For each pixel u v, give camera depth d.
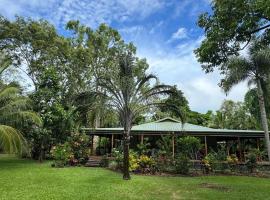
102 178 15.49
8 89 19.36
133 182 14.24
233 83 20.45
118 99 15.52
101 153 29.62
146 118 39.09
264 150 26.31
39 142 25.75
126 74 15.31
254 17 8.97
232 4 9.15
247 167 19.95
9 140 17.20
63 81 32.62
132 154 20.28
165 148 22.98
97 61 36.00
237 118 44.94
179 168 18.67
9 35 29.20
